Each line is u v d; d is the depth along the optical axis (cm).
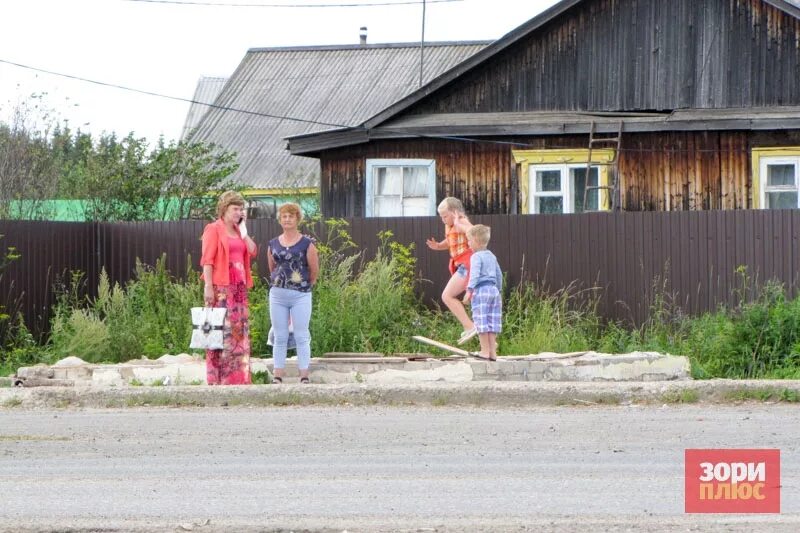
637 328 2189
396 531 899
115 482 1084
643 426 1346
